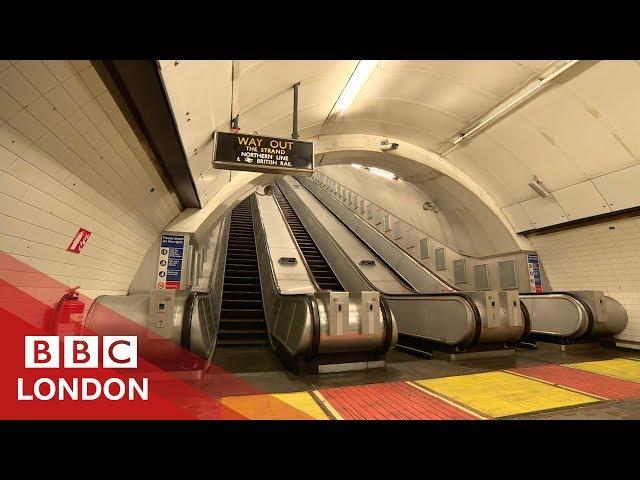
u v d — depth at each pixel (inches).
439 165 305.4
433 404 127.7
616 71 180.2
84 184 109.8
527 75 197.8
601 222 252.2
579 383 158.4
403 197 427.5
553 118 222.5
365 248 473.7
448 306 230.4
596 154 226.2
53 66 73.2
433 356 233.5
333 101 232.2
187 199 203.3
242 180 251.0
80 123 92.4
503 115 234.7
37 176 89.0
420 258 421.7
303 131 266.8
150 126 114.0
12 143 77.2
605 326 246.2
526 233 310.2
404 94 230.8
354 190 611.8
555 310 262.5
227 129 181.5
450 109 243.1
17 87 70.1
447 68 199.6
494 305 221.0
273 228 499.5
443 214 363.9
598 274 270.8
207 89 123.3
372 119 268.8
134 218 162.6
